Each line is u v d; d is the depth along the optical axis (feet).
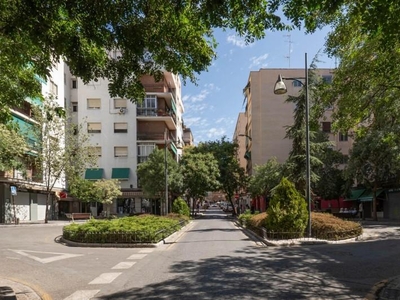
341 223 58.70
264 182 127.54
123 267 34.88
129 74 22.36
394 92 33.42
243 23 19.12
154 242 52.16
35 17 16.60
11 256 42.91
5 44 21.21
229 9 18.29
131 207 156.56
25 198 119.34
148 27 19.22
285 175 80.69
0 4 16.62
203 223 113.39
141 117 156.56
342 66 32.73
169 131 180.86
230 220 136.05
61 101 140.26
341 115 36.24
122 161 155.12
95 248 50.29
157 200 159.84
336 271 31.32
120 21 18.51
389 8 16.92
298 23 19.06
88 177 151.43
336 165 132.67
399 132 46.70
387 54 28.25
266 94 170.81
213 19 18.20
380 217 131.34
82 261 38.96
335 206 158.61
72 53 18.76
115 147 156.04
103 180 137.49
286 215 55.11
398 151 88.89
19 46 21.12
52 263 37.88
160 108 161.48
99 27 17.93
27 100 114.01
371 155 101.19
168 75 170.40
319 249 45.57
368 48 29.94
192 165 154.71
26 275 31.76
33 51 21.33
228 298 22.86
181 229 81.10
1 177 103.35
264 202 166.50
